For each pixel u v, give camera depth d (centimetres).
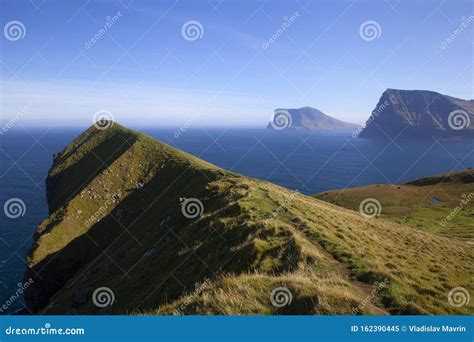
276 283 1548
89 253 8975
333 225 3191
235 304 1439
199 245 3106
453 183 14050
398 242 3778
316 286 1488
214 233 3131
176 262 3177
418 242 4119
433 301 1694
